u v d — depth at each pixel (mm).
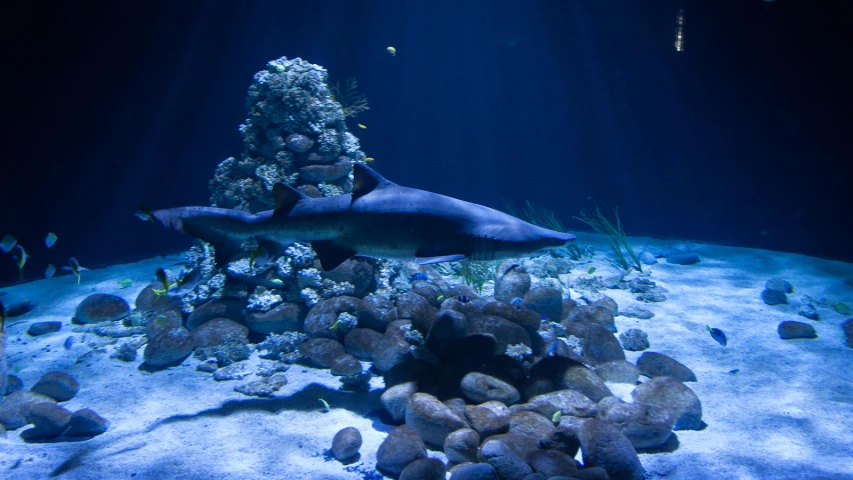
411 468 3596
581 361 5375
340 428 4641
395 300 6652
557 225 13625
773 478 3676
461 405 4445
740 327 7062
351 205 4637
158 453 4168
